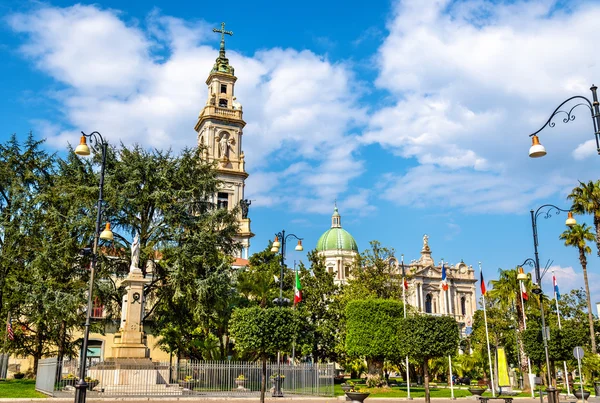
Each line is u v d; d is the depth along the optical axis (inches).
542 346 1371.8
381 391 1638.8
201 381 1451.8
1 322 1692.9
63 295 1501.0
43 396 1150.3
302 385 1473.9
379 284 2317.9
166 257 1705.2
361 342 1688.0
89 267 1674.5
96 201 1668.3
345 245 5211.6
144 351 1384.1
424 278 4955.7
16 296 1587.1
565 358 1364.4
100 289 1604.3
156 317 1871.3
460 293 5172.2
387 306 1715.1
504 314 2349.9
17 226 1637.6
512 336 2322.8
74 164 1792.6
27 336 1704.0
